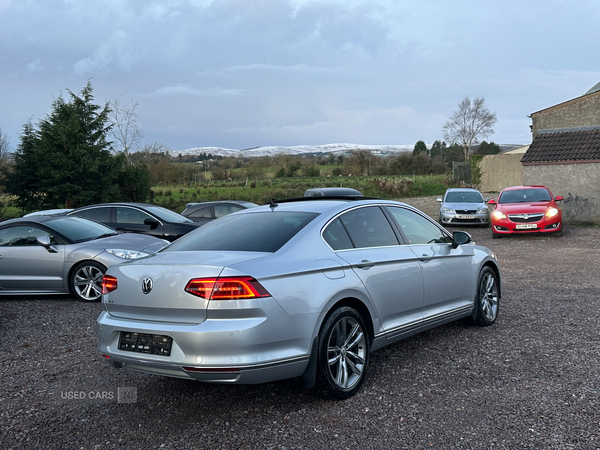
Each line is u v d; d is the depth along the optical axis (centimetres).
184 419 349
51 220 827
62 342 547
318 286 359
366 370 396
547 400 359
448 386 392
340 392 367
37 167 2717
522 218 1433
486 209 1847
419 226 499
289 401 374
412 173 6650
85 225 862
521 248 1263
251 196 3666
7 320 653
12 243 785
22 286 775
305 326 346
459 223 1833
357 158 6825
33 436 329
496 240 1452
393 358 464
